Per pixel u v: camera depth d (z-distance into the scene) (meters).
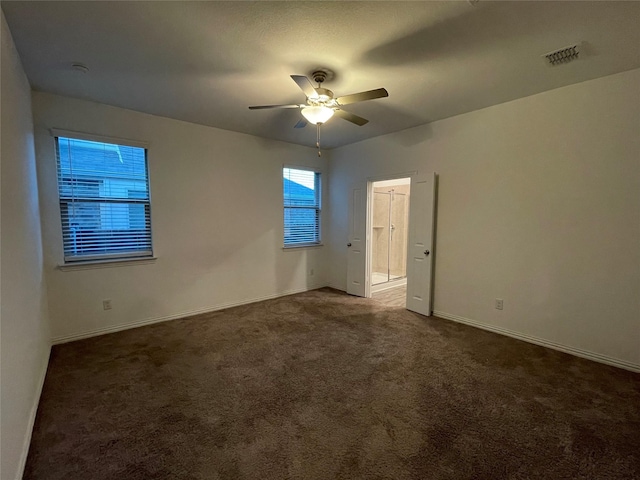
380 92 2.26
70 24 1.90
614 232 2.66
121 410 2.06
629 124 2.54
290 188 5.09
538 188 3.06
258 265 4.68
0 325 1.36
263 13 1.81
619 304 2.65
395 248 6.66
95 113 3.23
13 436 1.49
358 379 2.46
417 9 1.77
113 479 1.53
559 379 2.46
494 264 3.43
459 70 2.52
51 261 3.07
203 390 2.30
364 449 1.72
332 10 1.78
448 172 3.78
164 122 3.69
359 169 4.95
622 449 1.72
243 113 3.55
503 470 1.58
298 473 1.56
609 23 1.90
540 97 3.00
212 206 4.15
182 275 3.94
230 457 1.67
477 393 2.26
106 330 3.41
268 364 2.71
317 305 4.50
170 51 2.22
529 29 1.96
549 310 3.05
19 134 2.12
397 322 3.78
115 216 3.47
